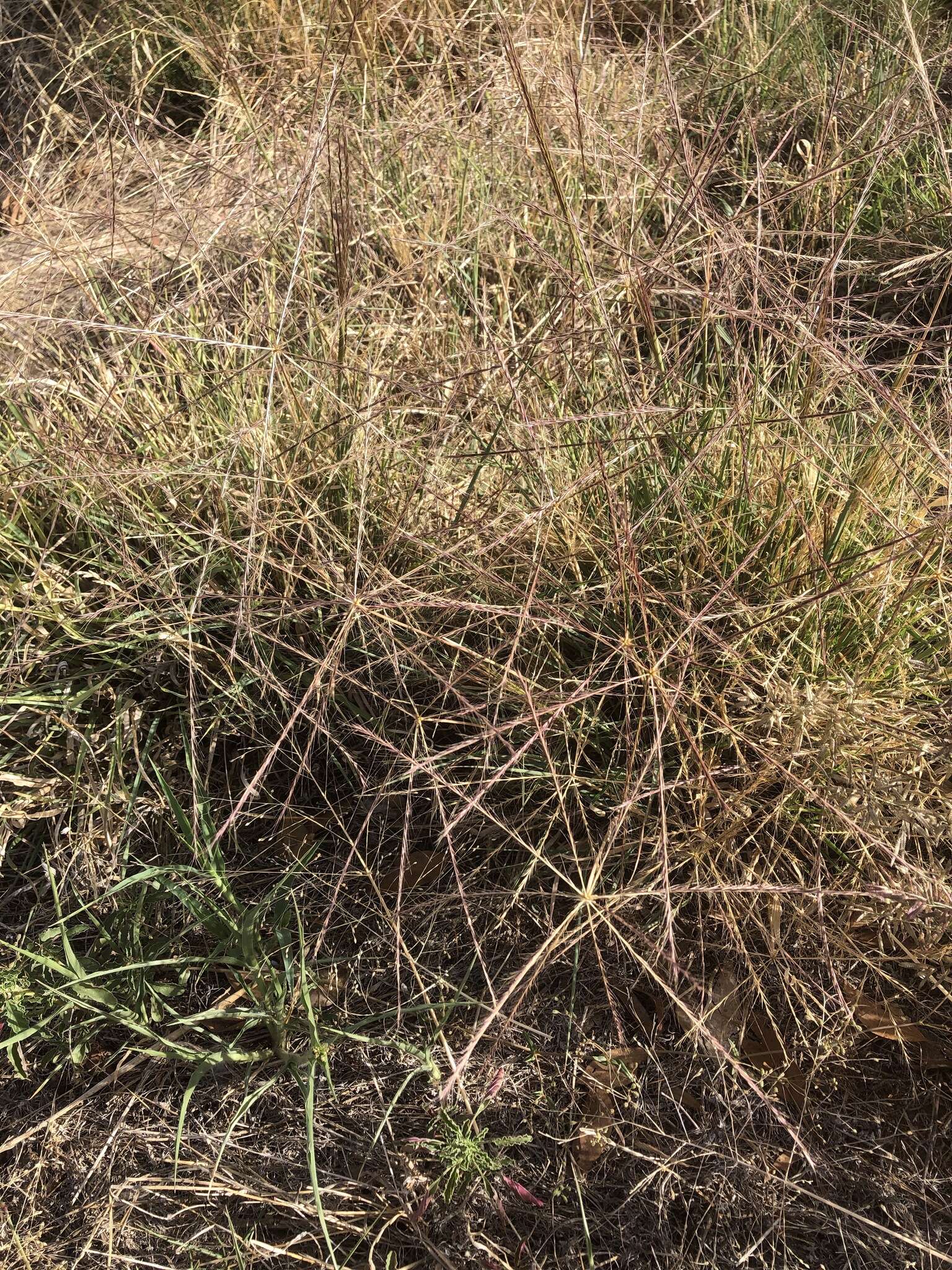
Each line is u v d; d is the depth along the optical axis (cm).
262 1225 153
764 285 189
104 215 261
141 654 194
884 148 206
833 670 180
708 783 162
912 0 318
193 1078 149
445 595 189
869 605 181
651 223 262
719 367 215
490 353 206
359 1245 146
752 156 292
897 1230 148
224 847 185
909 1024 162
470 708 172
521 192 271
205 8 343
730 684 179
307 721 194
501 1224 151
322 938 169
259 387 208
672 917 153
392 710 191
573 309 195
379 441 202
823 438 199
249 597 180
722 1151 154
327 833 187
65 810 187
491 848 181
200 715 195
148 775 192
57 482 207
